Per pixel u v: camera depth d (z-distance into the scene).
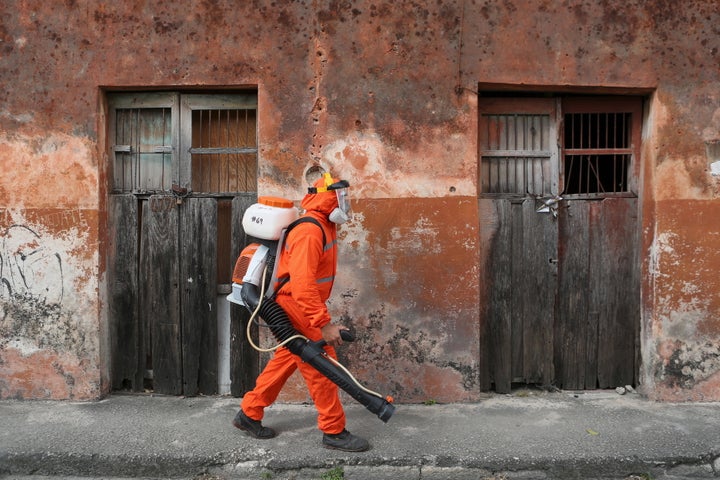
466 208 4.59
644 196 4.79
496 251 4.86
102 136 4.70
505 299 4.88
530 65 4.57
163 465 3.79
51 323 4.64
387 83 4.57
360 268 4.60
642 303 4.82
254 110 4.84
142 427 4.18
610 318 4.93
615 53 4.58
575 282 4.91
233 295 3.83
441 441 3.96
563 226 4.90
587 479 3.77
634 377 4.93
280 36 4.55
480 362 4.88
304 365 3.76
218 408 4.55
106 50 4.58
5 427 4.17
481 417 4.36
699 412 4.45
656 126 4.61
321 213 3.73
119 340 4.87
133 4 4.56
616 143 4.93
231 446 3.90
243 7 4.55
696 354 4.64
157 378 4.85
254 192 4.79
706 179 4.62
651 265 4.68
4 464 3.79
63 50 4.58
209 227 4.78
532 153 4.87
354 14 4.55
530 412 4.46
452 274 4.61
